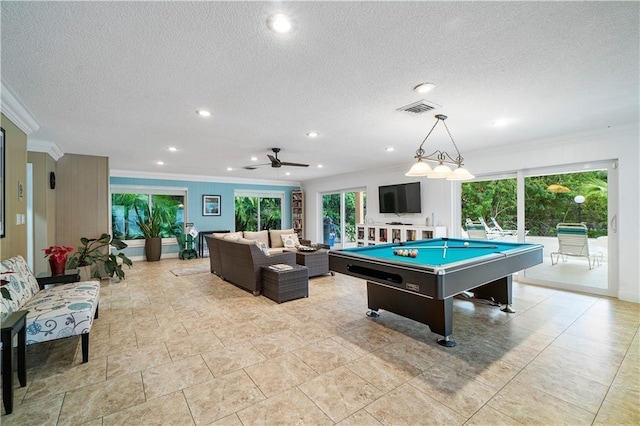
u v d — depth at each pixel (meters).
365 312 3.48
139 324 3.13
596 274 4.08
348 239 8.62
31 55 1.93
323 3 1.47
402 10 1.53
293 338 2.77
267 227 9.65
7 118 2.74
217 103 2.81
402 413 1.74
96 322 3.19
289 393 1.93
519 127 3.65
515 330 2.90
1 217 2.61
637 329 2.89
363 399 1.87
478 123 3.48
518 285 4.59
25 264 2.83
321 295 4.19
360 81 2.36
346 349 2.54
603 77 2.31
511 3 1.48
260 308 3.64
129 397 1.90
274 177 8.76
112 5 1.46
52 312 2.21
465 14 1.56
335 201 8.88
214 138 4.09
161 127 3.55
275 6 1.49
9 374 1.75
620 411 1.74
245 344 2.65
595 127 3.70
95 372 2.19
